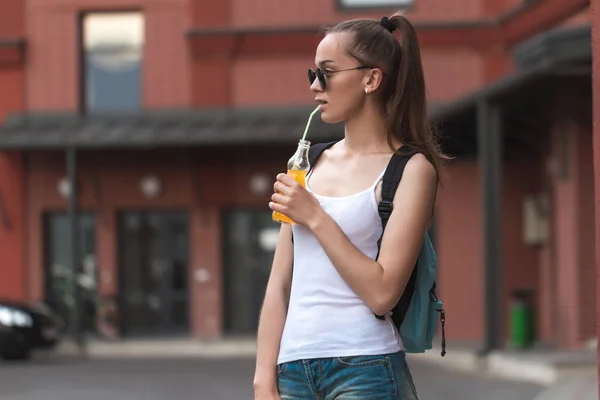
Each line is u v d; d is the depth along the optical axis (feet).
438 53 72.33
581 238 52.31
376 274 9.05
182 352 69.05
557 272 55.62
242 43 73.82
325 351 9.27
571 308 52.70
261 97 73.77
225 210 74.38
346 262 9.05
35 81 75.00
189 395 42.09
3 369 55.93
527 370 47.65
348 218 9.36
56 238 75.61
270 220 74.08
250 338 72.43
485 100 53.36
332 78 9.72
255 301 73.92
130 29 75.36
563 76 45.93
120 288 74.38
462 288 70.28
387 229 9.30
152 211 74.74
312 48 73.51
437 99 72.02
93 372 53.67
